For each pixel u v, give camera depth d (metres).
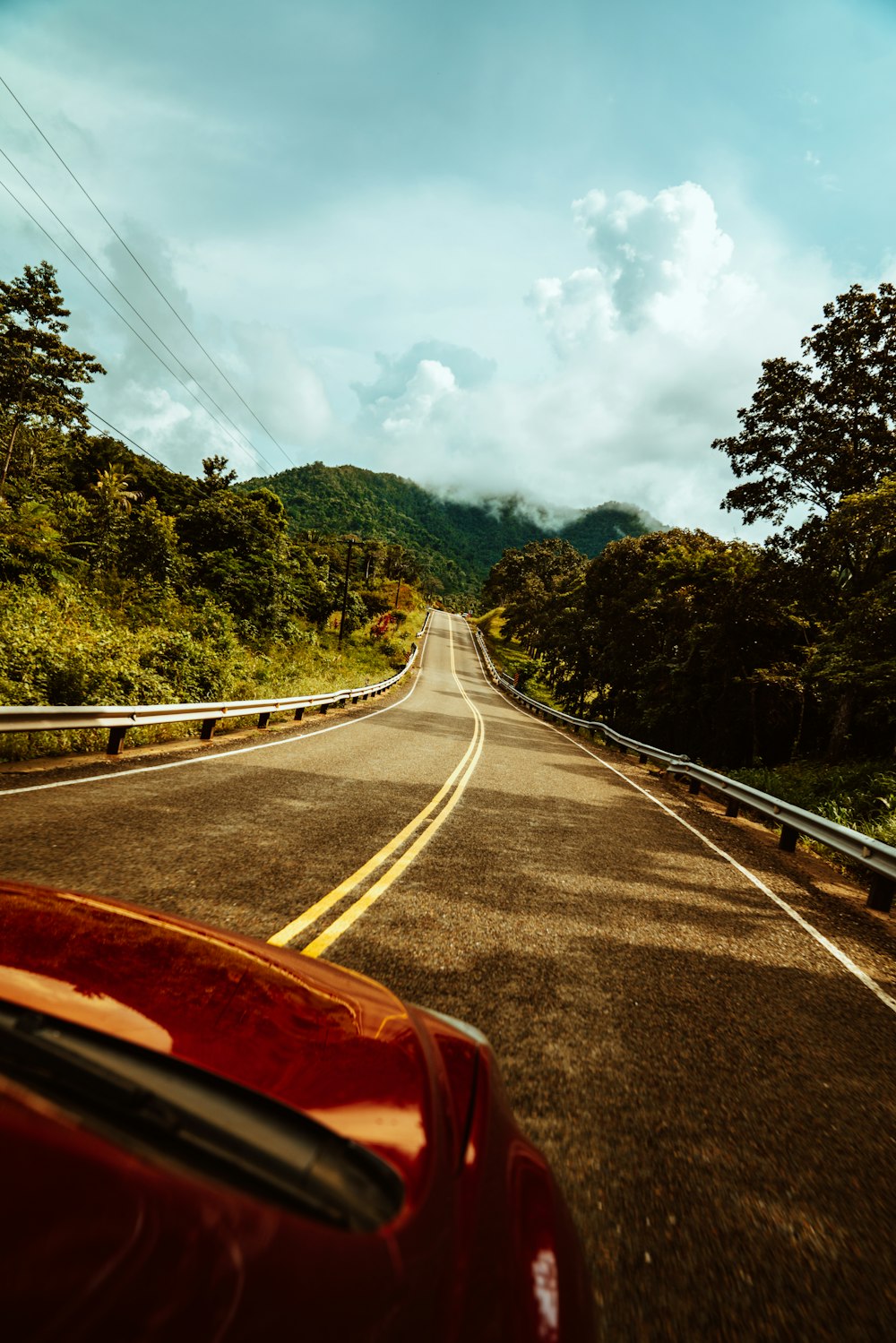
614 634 37.41
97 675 12.44
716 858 8.53
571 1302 1.17
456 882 5.84
